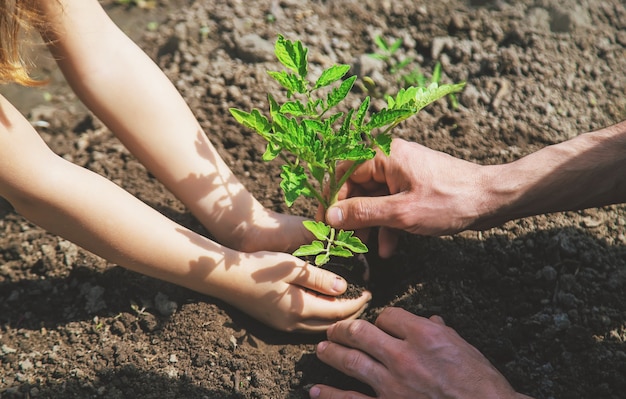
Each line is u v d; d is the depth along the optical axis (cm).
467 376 81
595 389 85
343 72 81
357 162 85
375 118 80
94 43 87
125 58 89
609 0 123
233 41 116
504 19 120
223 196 91
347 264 91
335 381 87
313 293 89
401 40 115
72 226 82
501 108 110
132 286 93
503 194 86
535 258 95
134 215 83
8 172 78
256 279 86
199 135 91
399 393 81
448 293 92
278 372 87
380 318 87
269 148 81
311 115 82
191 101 110
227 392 86
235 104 109
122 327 90
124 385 86
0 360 89
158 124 89
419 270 94
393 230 92
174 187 91
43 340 90
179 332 90
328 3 123
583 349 88
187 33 119
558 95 111
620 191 86
